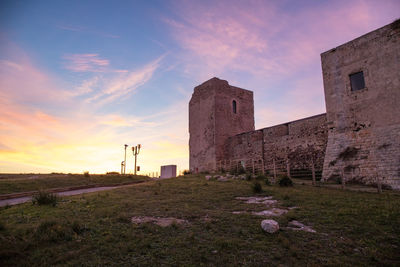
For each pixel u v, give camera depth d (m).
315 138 23.81
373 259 5.93
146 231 7.88
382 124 18.28
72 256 6.11
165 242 6.98
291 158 25.72
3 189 18.97
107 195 14.60
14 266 5.59
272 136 28.52
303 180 20.94
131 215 9.76
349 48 21.16
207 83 37.88
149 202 12.33
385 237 7.20
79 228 7.84
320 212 9.76
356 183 18.36
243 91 39.72
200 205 11.57
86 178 27.03
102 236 7.44
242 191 14.82
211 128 35.84
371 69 19.50
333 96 21.67
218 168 33.78
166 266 5.66
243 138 32.75
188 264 5.73
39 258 6.00
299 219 8.98
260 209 10.49
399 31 18.28
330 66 22.33
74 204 12.13
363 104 19.59
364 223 8.35
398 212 9.36
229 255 6.17
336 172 19.89
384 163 17.34
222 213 9.87
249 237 7.31
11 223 8.81
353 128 19.89
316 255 6.18
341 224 8.34
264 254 6.23
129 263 5.80
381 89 18.73
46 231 7.45
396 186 16.20
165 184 19.27
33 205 12.21
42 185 21.58
